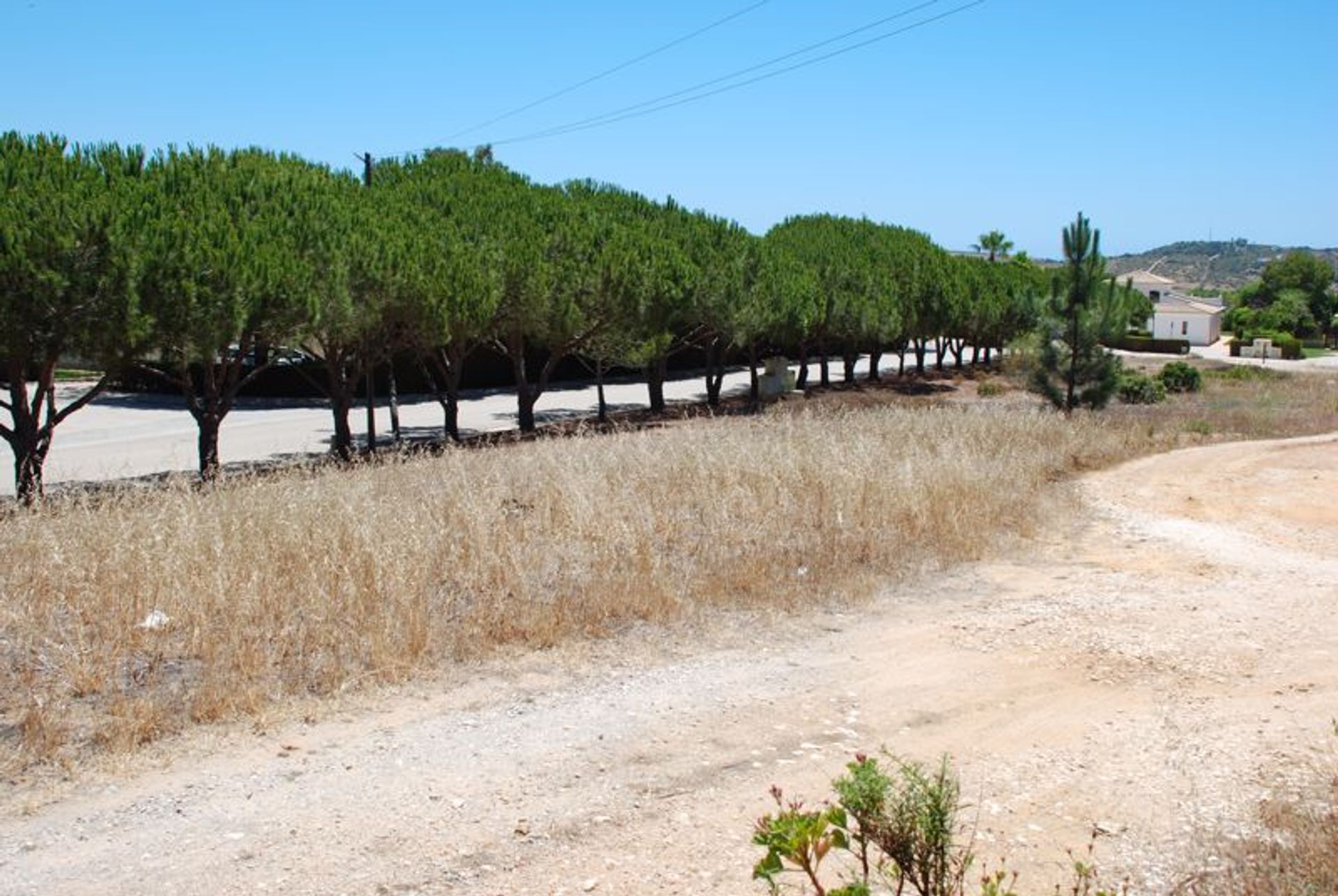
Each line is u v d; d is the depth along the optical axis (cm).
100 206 1191
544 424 2677
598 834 458
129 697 581
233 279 1313
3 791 480
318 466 1568
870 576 934
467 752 545
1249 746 571
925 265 4225
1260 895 399
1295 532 1326
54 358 1239
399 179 2412
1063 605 892
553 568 869
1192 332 8769
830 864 434
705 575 880
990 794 508
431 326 1831
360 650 665
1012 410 2283
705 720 602
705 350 3250
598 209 2573
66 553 774
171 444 2309
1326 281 11256
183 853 432
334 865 425
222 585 708
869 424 1761
